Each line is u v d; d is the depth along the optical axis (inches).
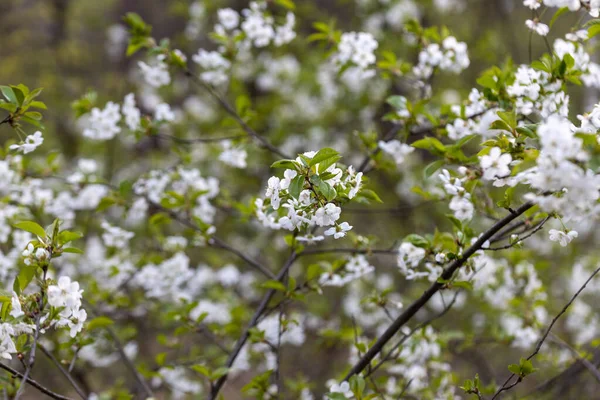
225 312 192.9
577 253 225.3
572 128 86.0
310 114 288.5
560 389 161.8
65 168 306.7
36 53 398.9
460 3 308.0
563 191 72.9
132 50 159.2
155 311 184.9
